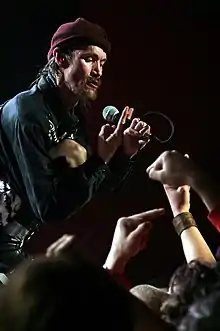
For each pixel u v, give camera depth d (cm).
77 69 334
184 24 627
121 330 129
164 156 251
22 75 621
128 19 629
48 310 128
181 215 265
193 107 631
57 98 333
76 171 318
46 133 324
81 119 348
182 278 186
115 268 225
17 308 129
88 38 335
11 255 319
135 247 225
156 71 630
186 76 629
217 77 629
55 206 316
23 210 327
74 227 589
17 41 621
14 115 325
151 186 603
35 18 621
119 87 629
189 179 244
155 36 630
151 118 612
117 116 367
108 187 329
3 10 620
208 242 596
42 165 319
